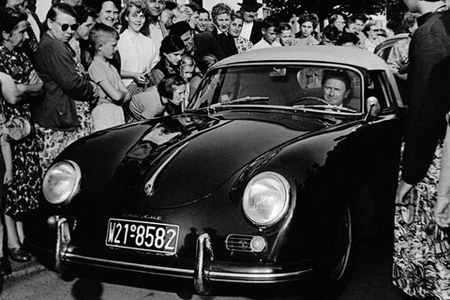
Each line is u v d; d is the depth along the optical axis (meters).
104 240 3.38
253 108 4.44
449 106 2.58
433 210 2.71
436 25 2.60
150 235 3.26
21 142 4.22
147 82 5.80
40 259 3.60
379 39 8.74
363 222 3.74
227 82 4.72
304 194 3.14
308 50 4.69
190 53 6.34
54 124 4.66
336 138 3.61
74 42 5.69
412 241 2.85
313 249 3.15
